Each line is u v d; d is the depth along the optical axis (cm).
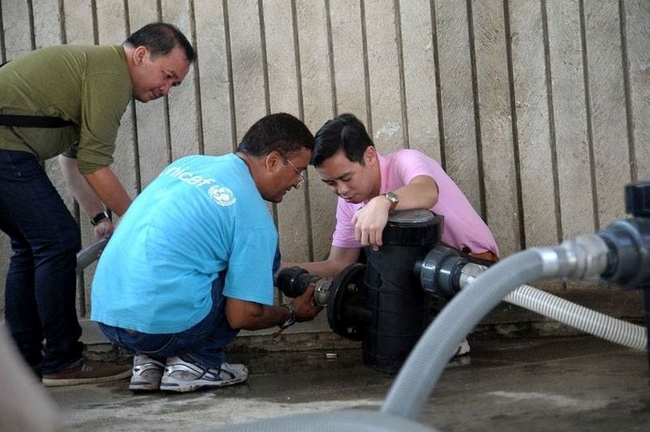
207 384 344
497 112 407
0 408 121
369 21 409
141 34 359
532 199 408
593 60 401
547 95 404
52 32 421
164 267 323
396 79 409
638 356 341
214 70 418
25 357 373
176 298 322
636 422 247
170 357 345
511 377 321
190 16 418
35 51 357
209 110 420
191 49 369
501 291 188
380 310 340
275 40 415
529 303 246
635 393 280
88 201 404
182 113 421
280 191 350
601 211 404
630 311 399
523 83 405
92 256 396
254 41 415
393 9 407
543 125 405
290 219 420
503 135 407
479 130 409
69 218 361
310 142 347
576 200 405
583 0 400
